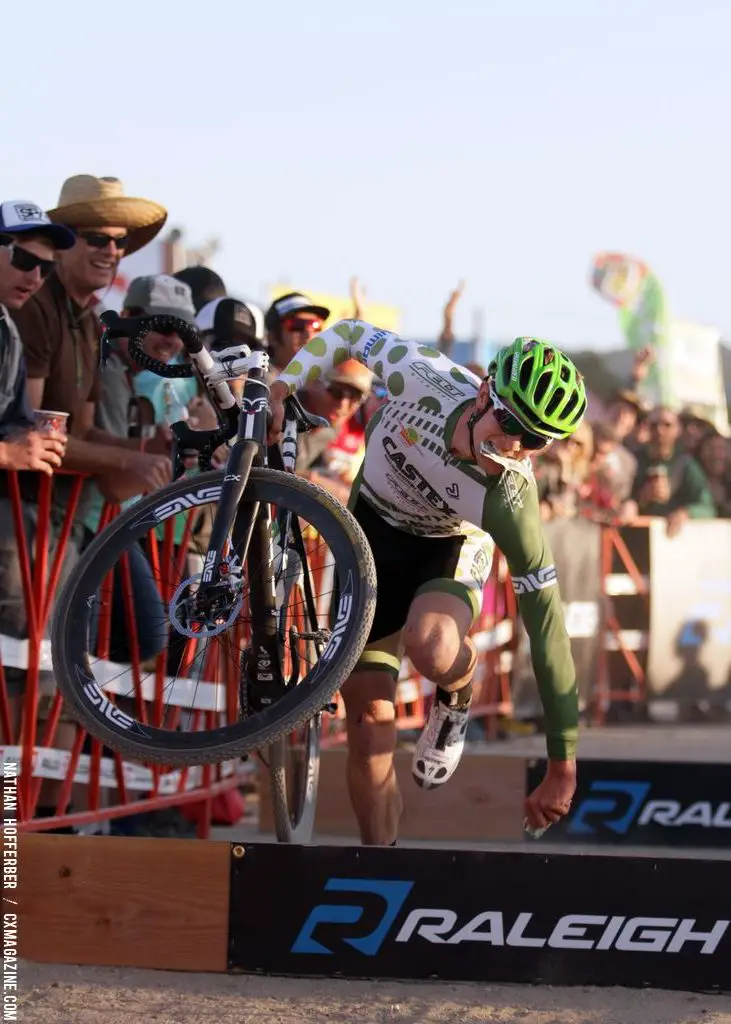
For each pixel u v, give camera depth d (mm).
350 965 7074
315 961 7090
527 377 7113
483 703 18438
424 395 7789
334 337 8180
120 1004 6598
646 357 27047
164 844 7164
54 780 9320
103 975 7023
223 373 7316
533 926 7020
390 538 8188
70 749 9492
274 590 7188
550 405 7090
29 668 8609
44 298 9734
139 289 11242
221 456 10102
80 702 6824
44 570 8656
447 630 7574
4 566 8664
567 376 7176
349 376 12586
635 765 12297
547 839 12305
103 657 9188
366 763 8078
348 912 7090
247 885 7129
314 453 14125
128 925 7156
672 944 6973
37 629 8617
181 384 11469
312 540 10664
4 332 8844
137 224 10492
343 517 6875
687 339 28984
